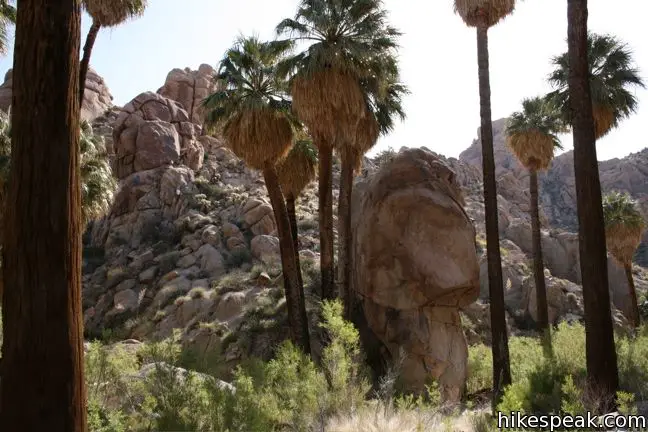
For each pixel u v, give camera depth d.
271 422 7.27
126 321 26.86
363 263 16.95
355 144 18.06
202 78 55.06
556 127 24.95
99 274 33.31
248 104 15.64
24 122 3.88
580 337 13.39
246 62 16.41
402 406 7.07
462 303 15.97
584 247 9.99
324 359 8.47
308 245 33.44
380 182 17.05
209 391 6.61
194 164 44.97
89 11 13.77
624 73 20.67
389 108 19.67
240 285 25.75
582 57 10.56
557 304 34.28
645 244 69.88
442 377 14.72
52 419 3.62
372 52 15.72
